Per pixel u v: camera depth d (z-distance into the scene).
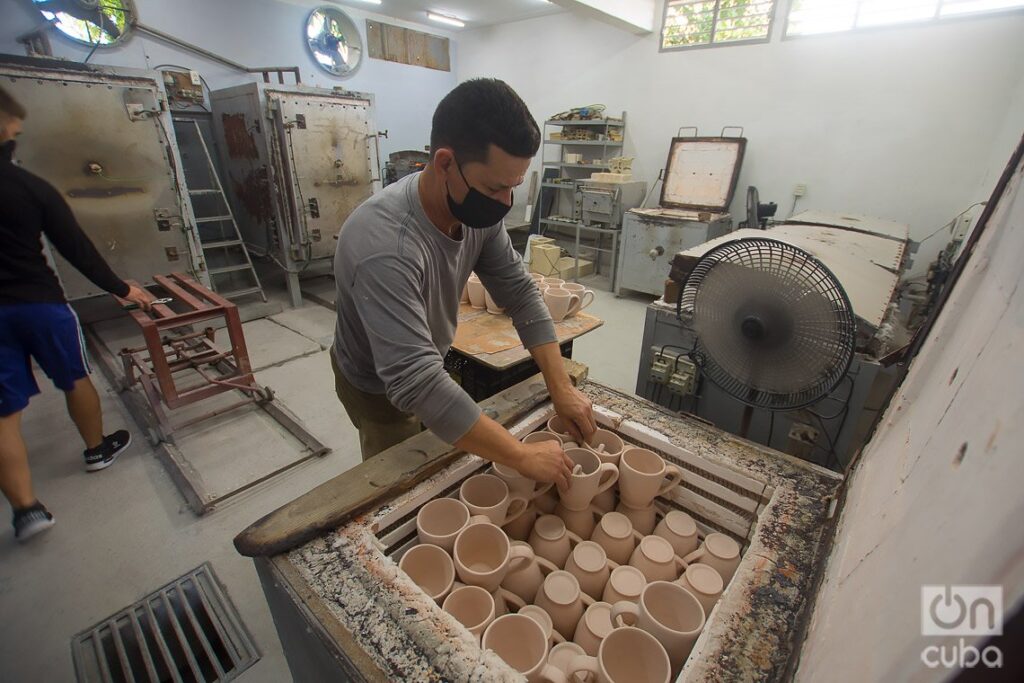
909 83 3.25
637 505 0.82
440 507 0.74
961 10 3.01
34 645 1.26
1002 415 0.28
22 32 3.31
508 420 0.91
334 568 0.60
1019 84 2.88
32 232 1.47
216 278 4.38
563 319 1.60
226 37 4.20
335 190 3.63
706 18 3.98
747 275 0.85
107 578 1.45
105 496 1.77
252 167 3.70
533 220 5.48
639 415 0.94
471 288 1.67
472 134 0.69
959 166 3.19
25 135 2.49
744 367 0.91
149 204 2.95
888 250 1.82
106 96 2.68
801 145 3.75
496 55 5.60
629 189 4.28
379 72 5.32
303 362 2.86
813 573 0.60
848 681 0.32
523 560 0.69
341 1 4.75
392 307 0.74
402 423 1.24
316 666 0.61
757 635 0.53
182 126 3.96
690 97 4.23
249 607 1.37
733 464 0.79
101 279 1.73
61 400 2.35
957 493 0.30
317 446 2.06
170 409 2.29
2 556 1.52
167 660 1.25
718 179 4.02
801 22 3.56
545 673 0.53
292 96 3.29
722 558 0.71
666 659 0.55
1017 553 0.19
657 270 3.89
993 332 0.38
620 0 3.90
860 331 1.16
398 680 0.48
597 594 0.73
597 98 4.86
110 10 3.57
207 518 1.69
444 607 0.60
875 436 0.67
